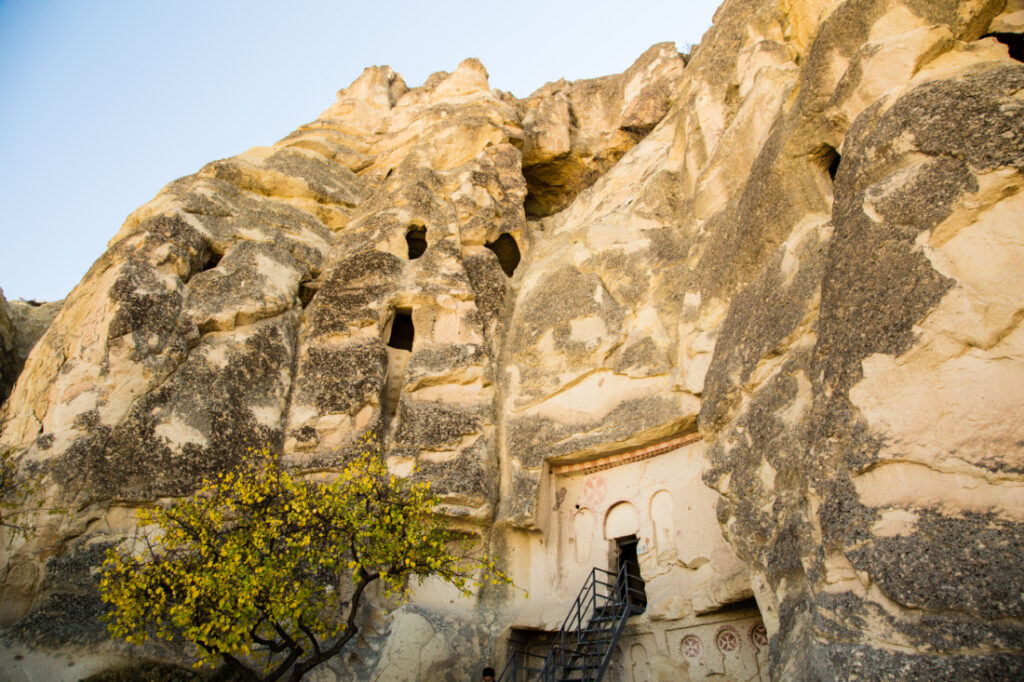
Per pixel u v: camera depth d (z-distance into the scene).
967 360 6.23
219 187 17.34
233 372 13.91
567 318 14.91
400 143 21.77
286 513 10.16
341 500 10.12
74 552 11.45
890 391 6.58
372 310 15.40
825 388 7.34
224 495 12.00
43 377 13.74
